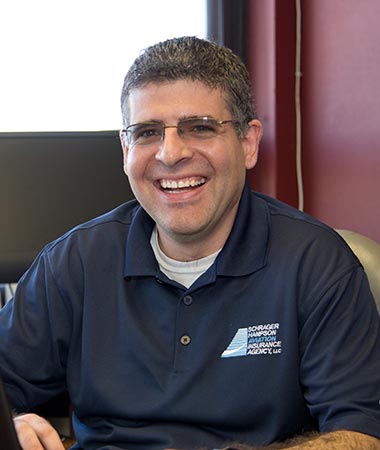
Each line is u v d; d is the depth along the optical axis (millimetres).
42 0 2449
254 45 2664
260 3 2602
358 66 2281
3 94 2439
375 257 1548
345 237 1612
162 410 1354
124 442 1385
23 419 1306
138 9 2559
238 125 1418
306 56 2535
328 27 2412
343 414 1258
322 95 2463
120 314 1446
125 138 1452
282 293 1370
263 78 2619
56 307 1498
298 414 1358
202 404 1342
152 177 1408
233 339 1369
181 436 1343
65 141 2043
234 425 1345
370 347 1330
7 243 1981
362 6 2246
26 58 2453
